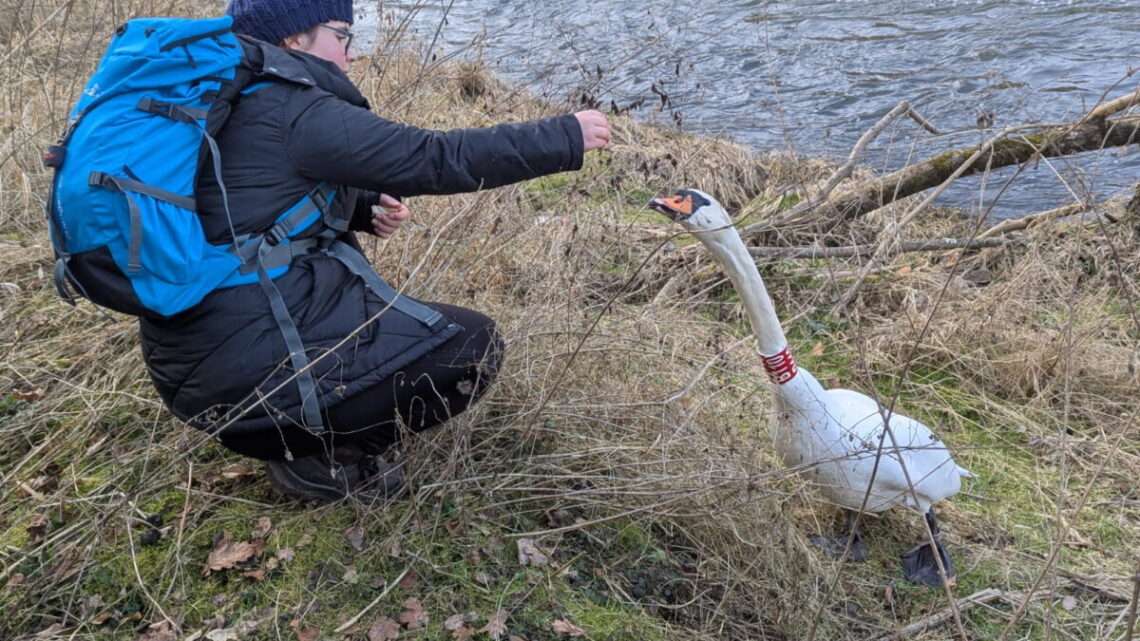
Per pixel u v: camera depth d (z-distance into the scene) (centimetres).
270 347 253
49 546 286
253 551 285
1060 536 282
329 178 247
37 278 411
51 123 486
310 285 258
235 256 247
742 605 297
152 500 302
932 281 485
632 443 327
